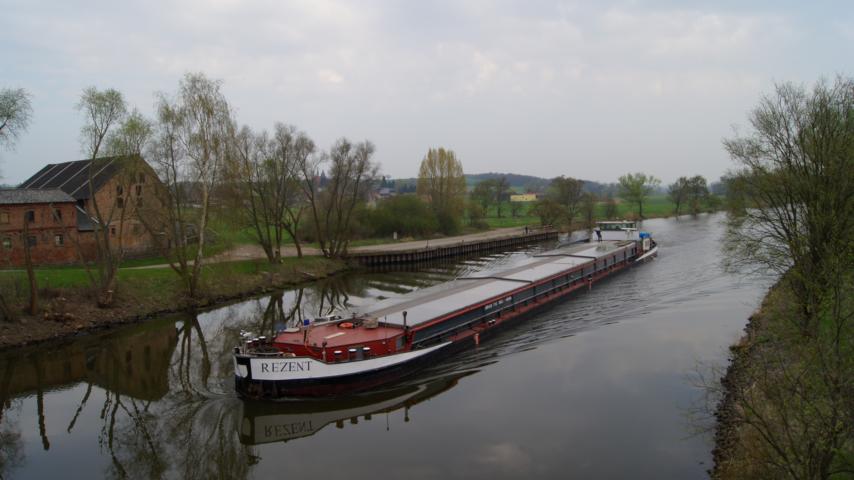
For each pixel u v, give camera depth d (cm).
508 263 5606
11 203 3584
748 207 2367
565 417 1680
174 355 2481
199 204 3941
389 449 1529
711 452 1447
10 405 1941
